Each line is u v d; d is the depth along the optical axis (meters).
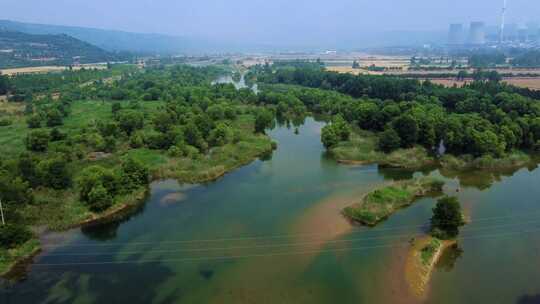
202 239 62.66
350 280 51.62
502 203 74.75
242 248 59.69
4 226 58.38
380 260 55.81
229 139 113.25
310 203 75.38
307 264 55.28
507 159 93.94
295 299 48.25
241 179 88.81
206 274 53.47
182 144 100.62
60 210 69.12
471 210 71.75
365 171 92.94
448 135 97.94
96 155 97.75
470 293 49.12
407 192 76.00
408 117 100.75
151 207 74.88
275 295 49.00
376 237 62.22
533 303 47.31
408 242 60.41
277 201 76.56
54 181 75.56
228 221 68.56
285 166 97.44
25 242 59.59
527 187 83.00
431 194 78.88
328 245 60.09
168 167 90.25
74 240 62.97
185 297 48.91
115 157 95.44
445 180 87.38
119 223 69.06
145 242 62.12
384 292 49.31
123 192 76.00
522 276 52.31
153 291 50.12
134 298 48.91
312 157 104.56
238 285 51.00
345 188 82.69
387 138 99.88
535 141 102.81
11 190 66.69
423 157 97.06
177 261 56.66
